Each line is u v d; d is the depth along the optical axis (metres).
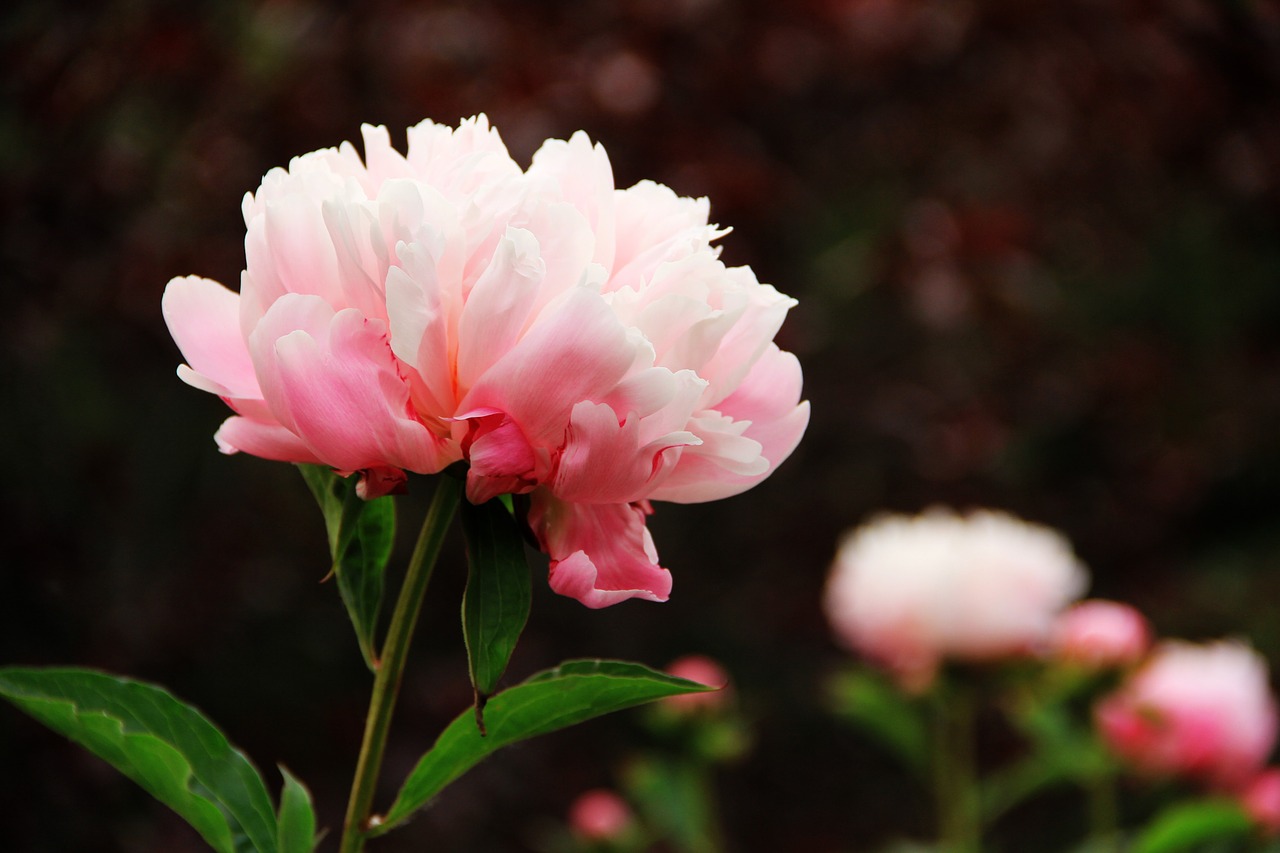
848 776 10.75
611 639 9.77
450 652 8.98
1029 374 10.73
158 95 6.75
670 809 4.36
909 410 9.80
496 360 1.54
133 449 7.25
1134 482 13.16
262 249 1.59
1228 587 12.48
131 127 6.92
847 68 7.75
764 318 1.65
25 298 5.84
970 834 4.57
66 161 5.98
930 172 8.84
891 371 10.22
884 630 4.51
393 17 6.88
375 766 1.75
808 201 8.59
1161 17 7.34
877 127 8.53
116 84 6.13
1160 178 9.77
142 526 7.24
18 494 5.76
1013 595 4.39
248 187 6.92
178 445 7.69
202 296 1.69
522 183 1.59
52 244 5.94
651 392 1.52
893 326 10.12
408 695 8.65
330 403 1.54
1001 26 7.61
